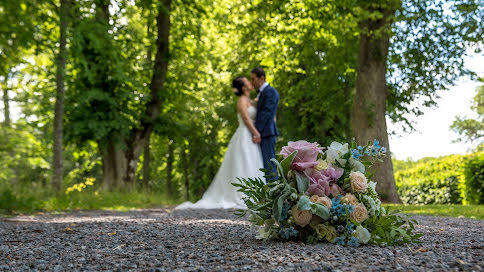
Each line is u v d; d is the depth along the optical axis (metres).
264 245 2.87
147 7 13.97
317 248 2.67
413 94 13.34
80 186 13.84
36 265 2.38
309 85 17.03
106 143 14.50
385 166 11.26
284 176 2.89
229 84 20.34
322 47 15.80
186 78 16.62
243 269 2.10
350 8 11.41
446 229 4.09
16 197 7.75
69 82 13.80
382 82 11.95
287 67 16.78
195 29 15.62
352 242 2.74
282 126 20.64
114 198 10.83
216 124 24.69
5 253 2.80
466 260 2.21
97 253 2.77
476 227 4.33
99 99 13.52
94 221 5.29
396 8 11.29
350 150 3.06
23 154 16.19
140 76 15.56
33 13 9.55
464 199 13.17
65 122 14.34
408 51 12.90
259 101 8.24
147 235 3.71
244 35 16.08
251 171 8.05
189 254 2.64
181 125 16.41
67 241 3.38
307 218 2.81
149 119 15.35
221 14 16.09
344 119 17.75
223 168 8.44
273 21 15.07
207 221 5.11
